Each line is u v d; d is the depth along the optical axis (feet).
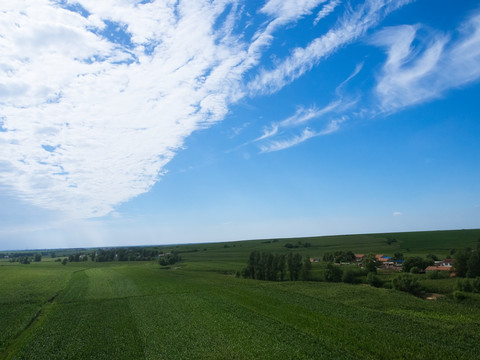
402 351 102.01
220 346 108.78
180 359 98.43
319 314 152.87
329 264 310.65
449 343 110.11
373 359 95.81
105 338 119.85
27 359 101.55
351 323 135.95
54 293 228.02
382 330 125.18
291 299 193.88
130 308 172.65
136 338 118.83
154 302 188.44
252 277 352.90
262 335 120.06
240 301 187.83
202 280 302.66
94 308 175.52
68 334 126.31
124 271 401.29
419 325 132.46
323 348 106.01
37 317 159.22
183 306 175.01
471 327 129.18
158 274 359.87
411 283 229.25
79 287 260.62
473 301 189.16
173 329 129.39
